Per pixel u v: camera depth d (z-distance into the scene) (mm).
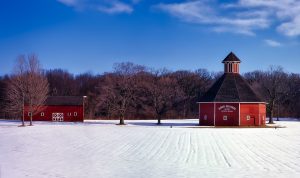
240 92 87312
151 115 128625
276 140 54188
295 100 145000
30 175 26953
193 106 151750
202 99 89438
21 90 91875
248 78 171750
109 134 62219
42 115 113938
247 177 26719
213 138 56406
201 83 156125
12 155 37250
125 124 95062
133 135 60781
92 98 137625
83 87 169625
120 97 94938
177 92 129125
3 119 124875
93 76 177875
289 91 140250
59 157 36125
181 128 78750
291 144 49188
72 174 27453
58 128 76375
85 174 27531
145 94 121000
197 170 29484
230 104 85625
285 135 62281
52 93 162000
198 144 48469
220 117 85875
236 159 35750
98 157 36469
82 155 37781
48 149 42219
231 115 85562
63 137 56250
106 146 45719
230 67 91500
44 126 84312
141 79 105062
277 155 38812
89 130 70875
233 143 49875
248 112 85875
